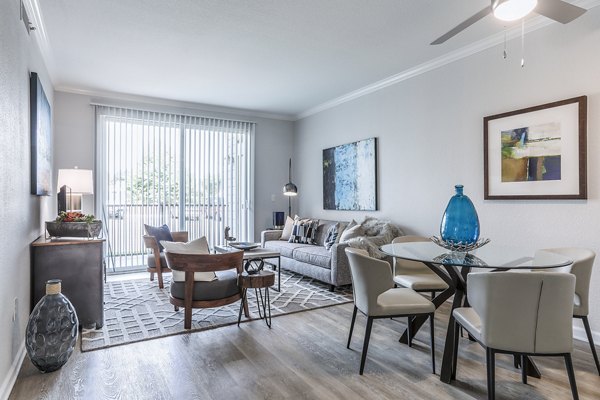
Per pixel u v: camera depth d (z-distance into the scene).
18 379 2.27
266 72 4.57
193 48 3.83
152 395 2.11
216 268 3.11
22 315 2.60
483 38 3.59
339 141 5.82
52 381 2.25
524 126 3.32
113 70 4.48
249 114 6.62
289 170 6.99
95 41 3.65
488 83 3.65
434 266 2.56
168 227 5.48
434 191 4.24
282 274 5.44
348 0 2.91
